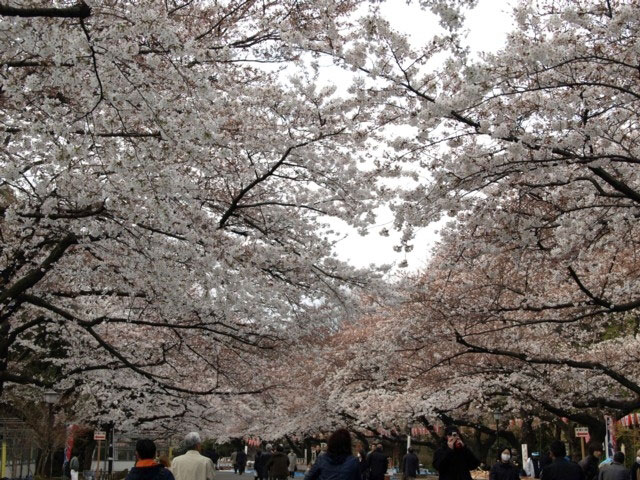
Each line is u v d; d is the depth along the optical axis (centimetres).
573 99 847
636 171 968
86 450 2973
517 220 1011
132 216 886
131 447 4075
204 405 2161
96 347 1631
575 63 826
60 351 1992
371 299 1672
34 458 2719
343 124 1048
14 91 758
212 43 1018
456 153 941
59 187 905
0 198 1152
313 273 1196
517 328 1641
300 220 1198
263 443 4772
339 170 1115
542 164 876
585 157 846
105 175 894
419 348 1529
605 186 1031
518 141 848
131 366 1145
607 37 807
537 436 3041
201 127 763
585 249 1035
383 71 852
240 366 1872
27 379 1274
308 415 3155
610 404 1462
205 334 1407
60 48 708
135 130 946
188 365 1817
